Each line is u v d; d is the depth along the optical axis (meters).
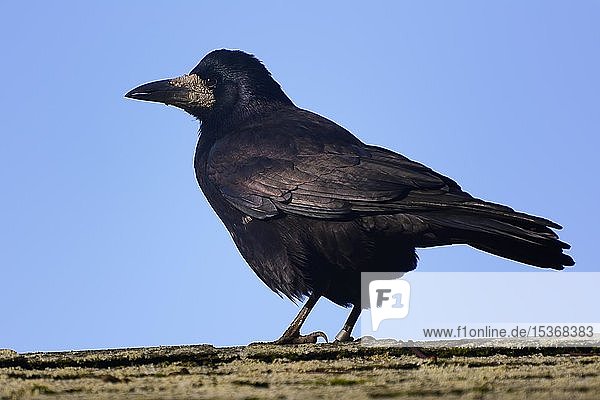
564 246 12.10
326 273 12.95
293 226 13.03
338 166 13.08
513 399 4.95
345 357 7.72
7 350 7.74
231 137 14.07
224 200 13.62
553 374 6.03
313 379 5.97
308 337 12.67
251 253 13.42
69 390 5.53
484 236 12.38
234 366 6.92
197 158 14.52
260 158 13.48
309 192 12.95
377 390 5.36
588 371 6.17
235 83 14.66
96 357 7.45
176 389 5.52
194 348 8.48
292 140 13.57
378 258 12.84
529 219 12.14
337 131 13.76
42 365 7.15
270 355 7.68
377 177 12.88
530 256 12.54
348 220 12.80
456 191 12.89
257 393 5.29
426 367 6.67
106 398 5.15
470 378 5.88
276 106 14.60
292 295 13.15
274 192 13.10
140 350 8.23
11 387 5.68
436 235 12.65
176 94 14.80
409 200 12.64
